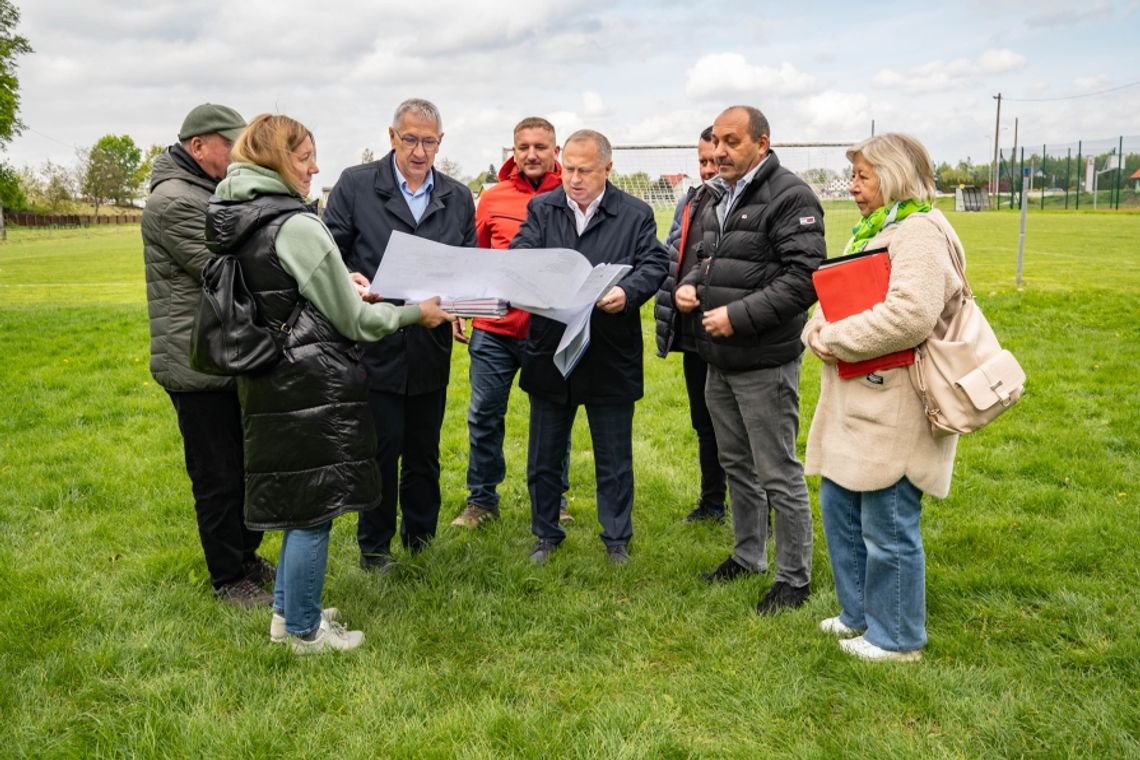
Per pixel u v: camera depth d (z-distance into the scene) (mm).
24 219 62719
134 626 3584
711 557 4348
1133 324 10688
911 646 3250
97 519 4926
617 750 2723
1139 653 3186
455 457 6238
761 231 3586
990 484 5250
